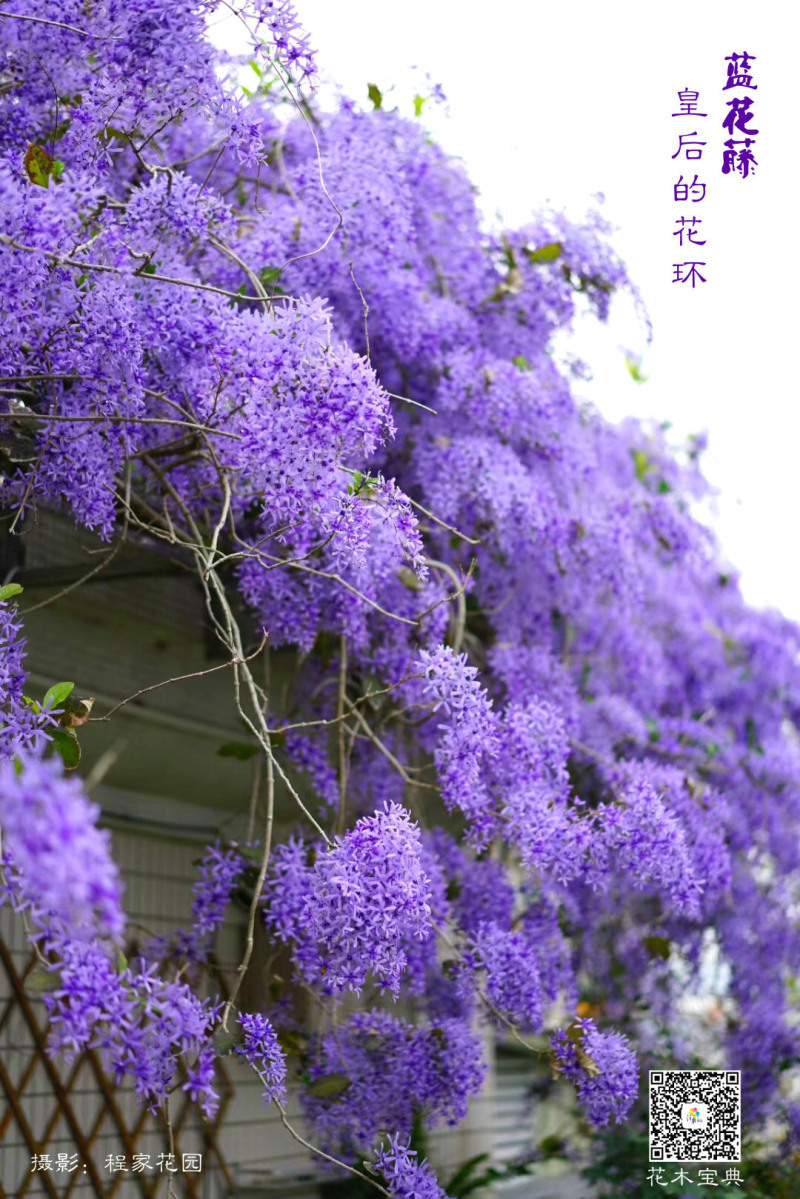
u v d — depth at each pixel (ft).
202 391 8.59
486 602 13.08
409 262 12.44
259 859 10.17
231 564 11.43
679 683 17.21
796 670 17.90
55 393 8.12
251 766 14.53
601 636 14.82
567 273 12.60
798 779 16.76
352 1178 15.07
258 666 13.34
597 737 14.03
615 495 13.94
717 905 16.57
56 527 12.72
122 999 6.09
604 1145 15.43
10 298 7.39
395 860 7.51
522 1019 10.09
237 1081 15.88
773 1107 16.83
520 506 12.12
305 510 7.70
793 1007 18.12
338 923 7.48
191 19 8.36
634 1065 9.36
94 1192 13.80
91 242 7.75
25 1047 13.56
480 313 12.81
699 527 16.20
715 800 12.66
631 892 15.21
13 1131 13.26
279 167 11.46
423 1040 10.34
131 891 14.93
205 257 10.18
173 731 13.94
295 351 7.41
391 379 12.32
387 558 10.46
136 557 12.10
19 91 8.90
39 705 7.45
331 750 11.91
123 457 8.96
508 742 10.21
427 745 11.99
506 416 12.24
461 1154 17.04
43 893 4.98
